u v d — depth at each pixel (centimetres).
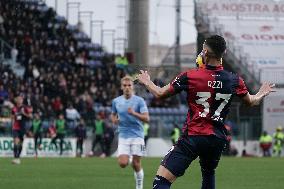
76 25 10094
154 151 7938
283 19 10188
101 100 8394
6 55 8744
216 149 1758
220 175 4322
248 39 9838
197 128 1741
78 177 3959
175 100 8925
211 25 9656
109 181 3681
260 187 3472
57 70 8700
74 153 7444
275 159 6831
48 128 7344
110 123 7481
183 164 1739
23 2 9475
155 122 7994
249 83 9162
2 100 7500
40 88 7988
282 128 8588
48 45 9162
